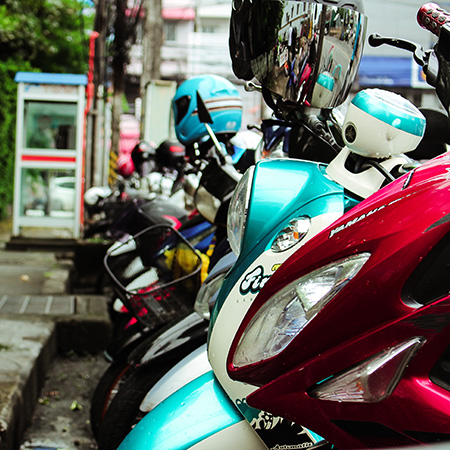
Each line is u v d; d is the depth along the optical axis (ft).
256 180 5.50
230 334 5.17
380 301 4.23
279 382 4.53
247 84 6.94
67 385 14.14
